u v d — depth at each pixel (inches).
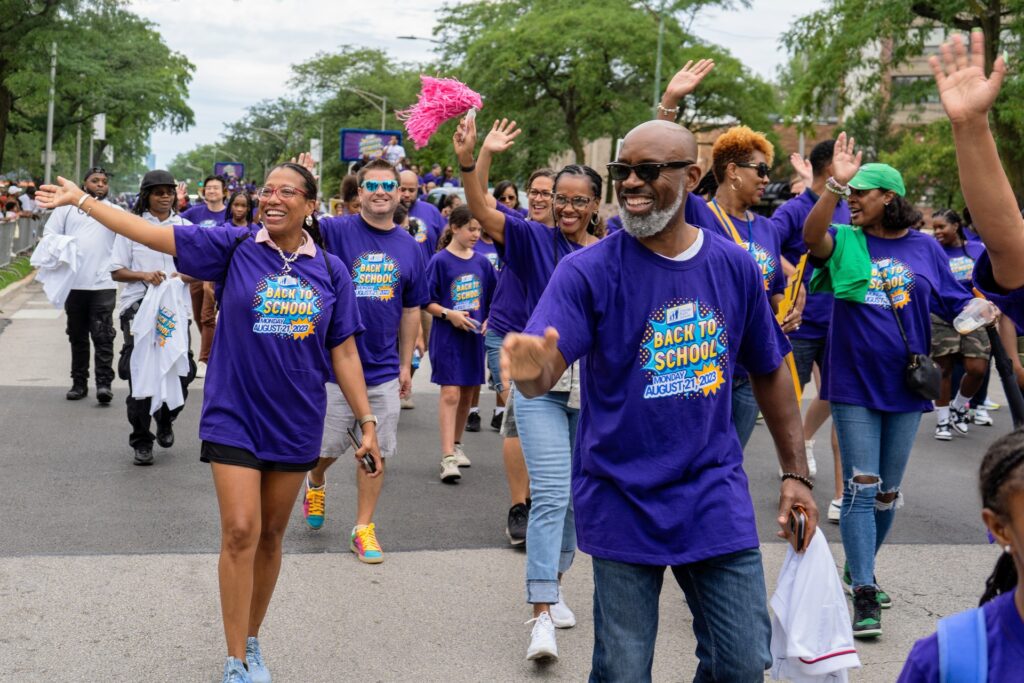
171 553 218.7
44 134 1820.9
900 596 213.9
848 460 195.8
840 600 126.3
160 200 309.3
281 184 160.4
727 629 120.9
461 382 297.6
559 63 1594.5
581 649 182.9
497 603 201.6
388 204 237.0
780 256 238.8
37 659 167.6
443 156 1818.4
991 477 73.3
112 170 3139.8
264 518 165.2
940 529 263.0
